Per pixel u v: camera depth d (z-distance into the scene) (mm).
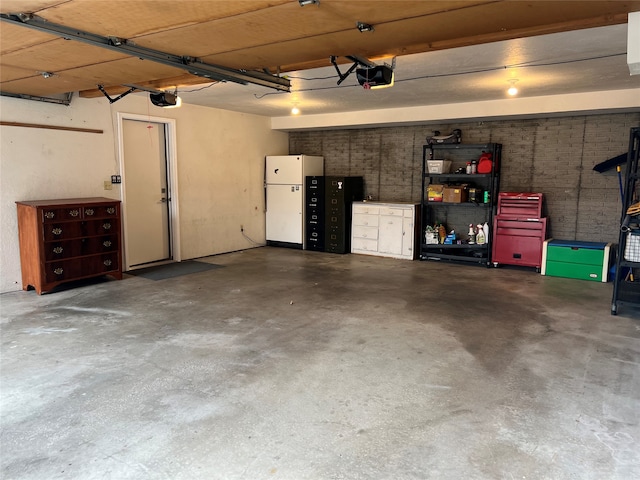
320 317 4332
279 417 2551
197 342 3672
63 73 4023
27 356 3373
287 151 9258
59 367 3189
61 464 2129
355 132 8461
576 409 2645
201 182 7336
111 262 5625
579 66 4473
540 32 2941
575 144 6531
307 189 8250
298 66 3982
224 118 7633
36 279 5000
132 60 3535
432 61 4301
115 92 5441
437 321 4230
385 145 8164
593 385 2947
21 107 5121
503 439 2344
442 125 7570
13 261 5184
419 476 2051
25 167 5191
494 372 3143
